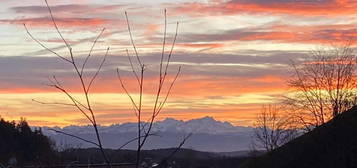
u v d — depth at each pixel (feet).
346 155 107.86
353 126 110.73
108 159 16.79
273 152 122.21
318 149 114.01
